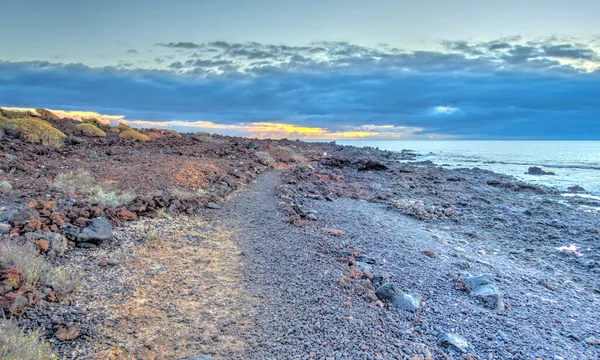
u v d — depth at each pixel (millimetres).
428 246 9516
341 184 20953
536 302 6637
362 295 5828
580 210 16812
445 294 6426
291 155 35156
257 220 10430
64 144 20844
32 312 4449
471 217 14547
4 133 19547
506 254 10203
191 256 7238
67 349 3986
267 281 6250
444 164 42750
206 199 11680
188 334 4539
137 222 8750
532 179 29094
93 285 5465
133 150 21625
